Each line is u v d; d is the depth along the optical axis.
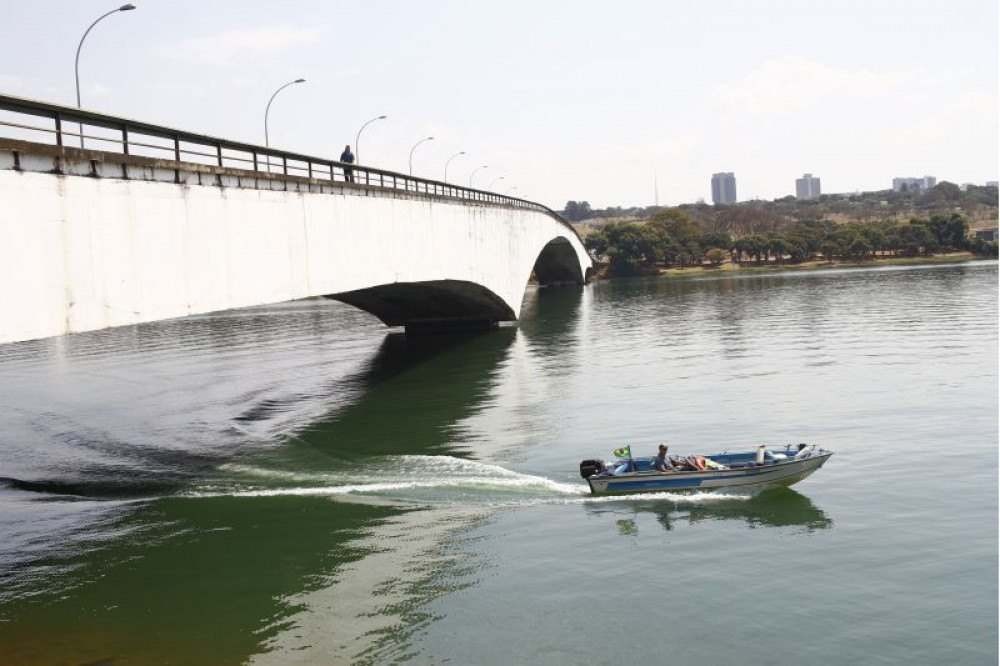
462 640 22.56
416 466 38.19
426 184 65.12
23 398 59.62
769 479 32.53
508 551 28.16
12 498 35.50
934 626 22.23
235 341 94.44
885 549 27.05
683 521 30.16
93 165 27.47
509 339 86.50
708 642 21.98
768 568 26.05
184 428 48.22
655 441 40.81
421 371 66.94
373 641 22.70
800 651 21.39
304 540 29.78
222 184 35.34
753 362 63.03
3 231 23.81
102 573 27.52
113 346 92.44
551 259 171.25
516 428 44.91
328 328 106.81
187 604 25.12
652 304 122.56
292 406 54.41
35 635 23.47
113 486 36.84
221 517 32.47
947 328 77.12
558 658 21.52
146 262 30.19
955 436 39.34
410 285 75.44
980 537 27.59
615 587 25.22
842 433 40.84
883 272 167.75
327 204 45.75
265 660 21.88
